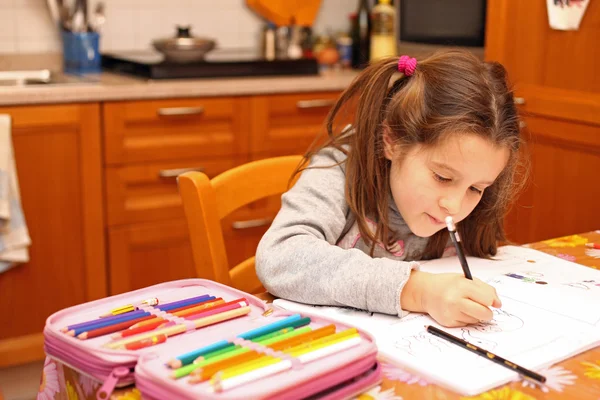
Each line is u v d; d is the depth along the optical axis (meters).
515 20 2.38
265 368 0.67
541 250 1.24
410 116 1.02
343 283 0.93
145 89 2.36
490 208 1.16
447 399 0.70
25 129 2.21
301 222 1.07
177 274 2.56
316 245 0.99
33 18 2.75
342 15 3.31
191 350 0.73
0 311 2.29
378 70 1.12
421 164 1.00
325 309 0.94
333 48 3.12
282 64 2.69
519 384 0.73
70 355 0.74
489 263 1.14
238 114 2.54
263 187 1.29
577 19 2.19
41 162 2.26
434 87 1.01
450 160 0.97
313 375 0.67
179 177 1.15
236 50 3.08
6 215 2.15
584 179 2.22
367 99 1.12
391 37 3.02
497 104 0.99
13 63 2.72
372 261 0.95
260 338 0.75
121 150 2.38
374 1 3.14
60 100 2.24
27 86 2.24
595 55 2.16
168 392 0.65
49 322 0.79
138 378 0.67
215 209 1.16
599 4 2.13
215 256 1.14
